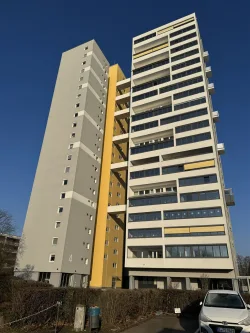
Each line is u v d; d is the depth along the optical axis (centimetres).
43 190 4269
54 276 3475
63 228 3772
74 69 5428
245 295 2130
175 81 5056
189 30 5531
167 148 4478
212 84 4909
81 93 4991
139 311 1731
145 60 5788
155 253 4016
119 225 4962
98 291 1597
